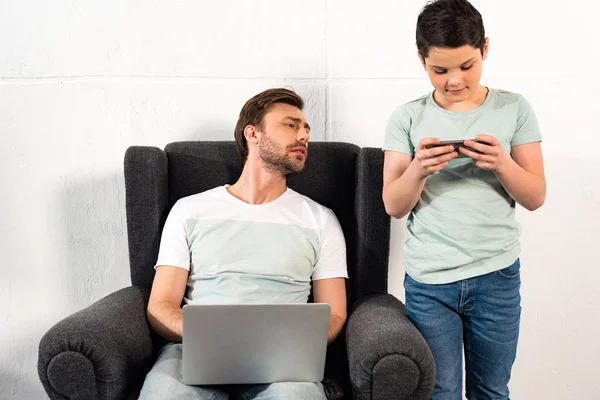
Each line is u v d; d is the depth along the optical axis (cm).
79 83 167
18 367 174
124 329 123
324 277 145
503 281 123
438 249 124
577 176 166
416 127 127
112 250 173
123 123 168
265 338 115
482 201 122
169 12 166
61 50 166
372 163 145
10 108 167
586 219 167
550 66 164
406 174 121
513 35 164
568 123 165
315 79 169
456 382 130
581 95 163
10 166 168
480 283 123
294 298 141
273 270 141
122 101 168
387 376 111
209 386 121
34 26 165
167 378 120
